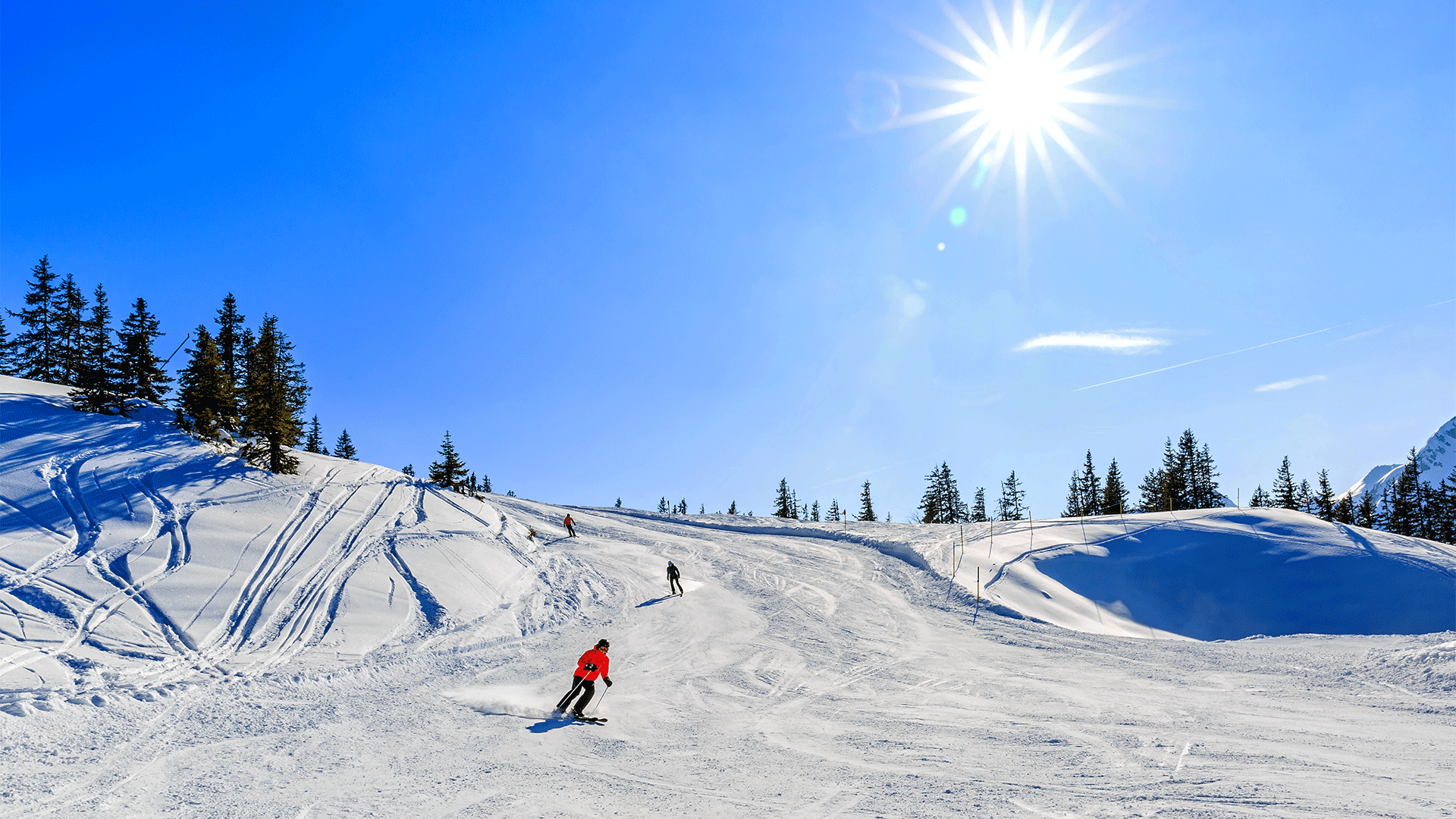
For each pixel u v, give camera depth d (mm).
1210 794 6672
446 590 20250
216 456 29031
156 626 14555
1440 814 5949
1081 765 7867
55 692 10281
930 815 6344
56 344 40406
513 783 7477
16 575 15453
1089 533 35906
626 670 14477
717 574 29609
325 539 22609
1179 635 27094
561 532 38688
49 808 6516
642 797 7016
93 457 25000
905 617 21641
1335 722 9602
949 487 83750
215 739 9031
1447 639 13227
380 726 9922
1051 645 17266
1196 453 72875
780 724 10242
